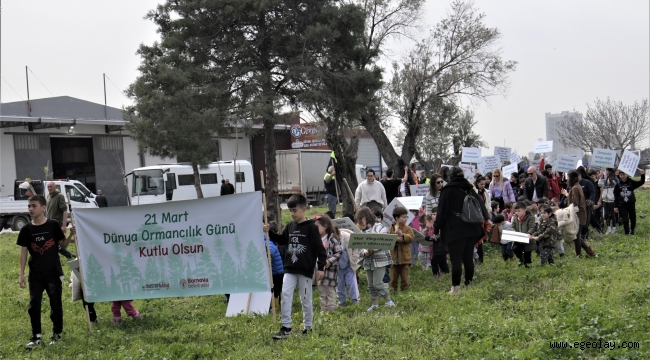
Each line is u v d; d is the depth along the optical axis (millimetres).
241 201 9273
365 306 10430
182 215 9375
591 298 9070
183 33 21734
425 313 9305
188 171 35812
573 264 12773
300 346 7957
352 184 29062
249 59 22188
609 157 20031
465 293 10352
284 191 44688
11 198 31266
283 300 8500
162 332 9398
